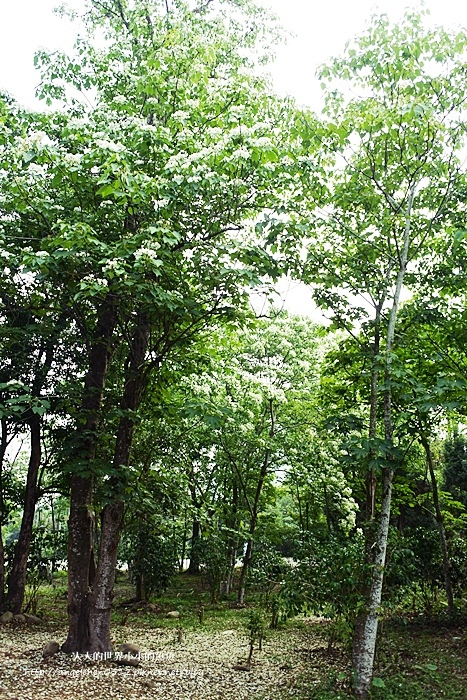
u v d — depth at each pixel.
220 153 6.68
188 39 8.38
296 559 7.98
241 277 7.19
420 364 8.67
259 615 9.03
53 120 8.30
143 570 14.25
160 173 7.25
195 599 16.38
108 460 8.97
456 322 8.44
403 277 7.98
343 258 7.96
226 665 8.27
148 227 6.71
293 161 7.47
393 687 6.71
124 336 8.54
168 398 9.67
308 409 14.87
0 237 7.63
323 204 8.05
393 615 11.22
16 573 12.26
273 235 7.39
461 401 6.93
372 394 7.54
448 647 9.16
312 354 15.69
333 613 7.61
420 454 13.39
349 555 7.23
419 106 6.81
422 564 11.11
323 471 15.34
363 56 7.34
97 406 8.93
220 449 16.16
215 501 17.34
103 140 6.72
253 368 15.90
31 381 11.56
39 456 12.71
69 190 7.75
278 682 7.39
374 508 8.23
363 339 8.13
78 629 8.21
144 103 8.35
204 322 8.34
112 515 8.31
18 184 6.84
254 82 8.84
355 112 7.34
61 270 6.95
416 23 7.18
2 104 7.64
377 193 8.13
